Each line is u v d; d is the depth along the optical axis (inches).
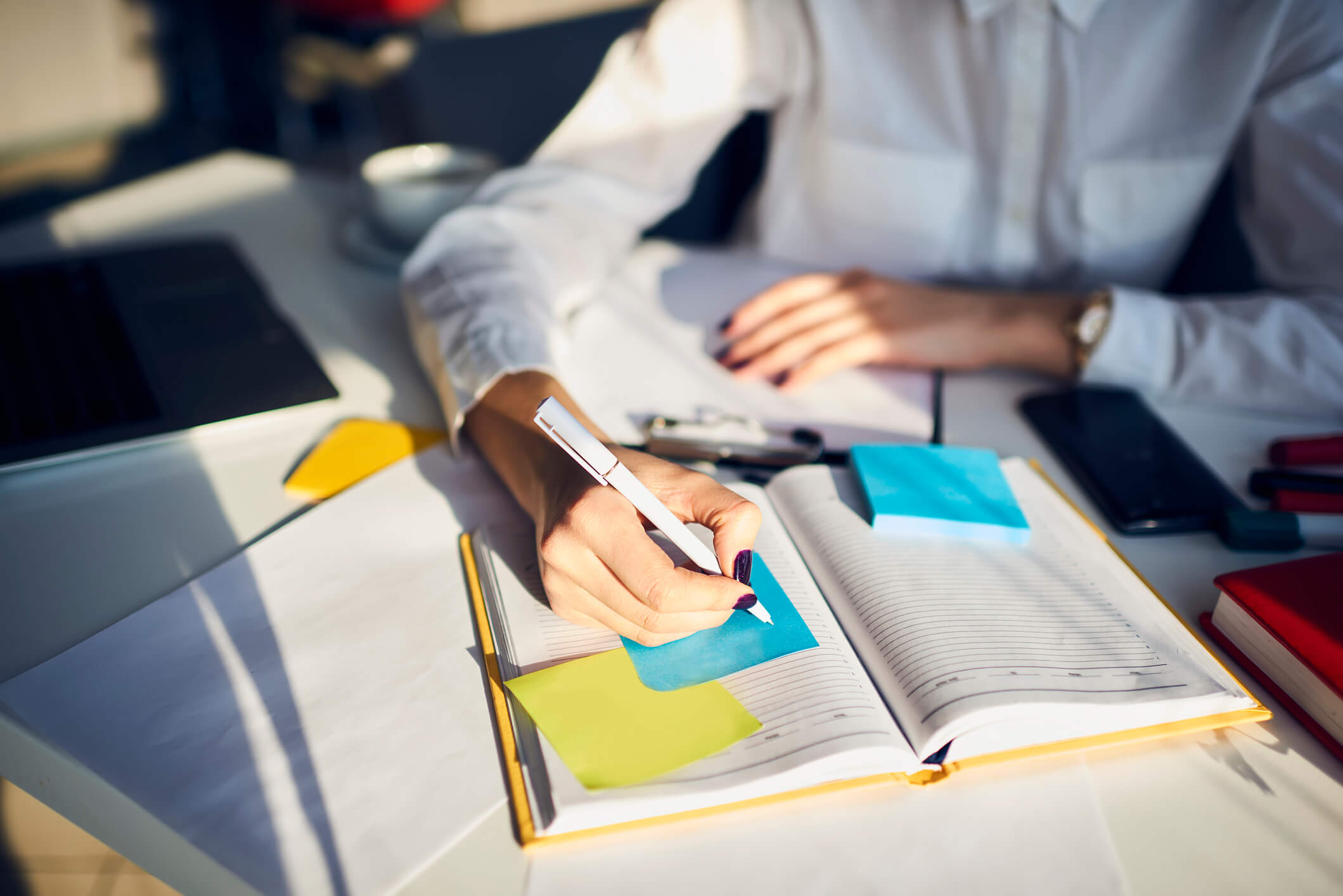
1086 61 34.7
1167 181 35.9
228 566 21.0
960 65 36.5
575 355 31.5
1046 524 22.7
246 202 45.6
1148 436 27.6
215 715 17.0
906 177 38.8
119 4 115.4
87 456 24.9
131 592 20.3
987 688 16.6
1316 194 31.9
